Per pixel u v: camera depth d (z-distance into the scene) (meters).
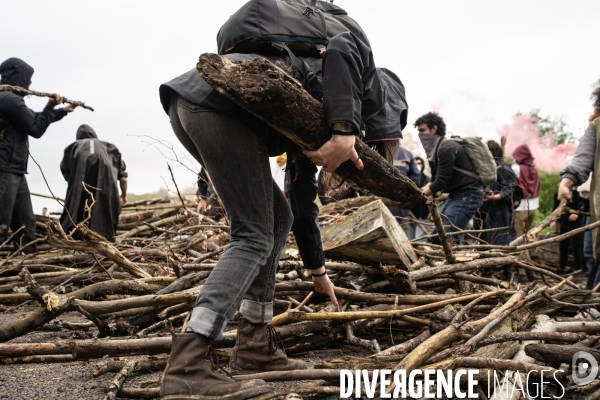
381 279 3.72
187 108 2.16
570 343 2.56
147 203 8.26
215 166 2.17
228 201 2.20
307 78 2.19
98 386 2.42
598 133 4.20
